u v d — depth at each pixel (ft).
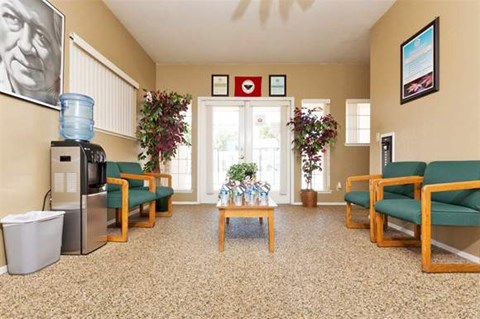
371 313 4.55
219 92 17.37
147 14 11.60
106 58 10.78
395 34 10.66
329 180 17.19
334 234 9.66
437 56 8.22
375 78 12.28
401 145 10.21
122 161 12.50
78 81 9.08
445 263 6.68
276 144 17.49
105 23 10.85
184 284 5.60
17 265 6.04
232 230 10.24
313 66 17.35
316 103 17.35
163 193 11.74
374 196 8.59
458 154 7.50
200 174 17.35
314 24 12.46
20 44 6.56
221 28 12.84
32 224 6.13
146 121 13.79
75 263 6.77
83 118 8.32
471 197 6.38
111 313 4.53
